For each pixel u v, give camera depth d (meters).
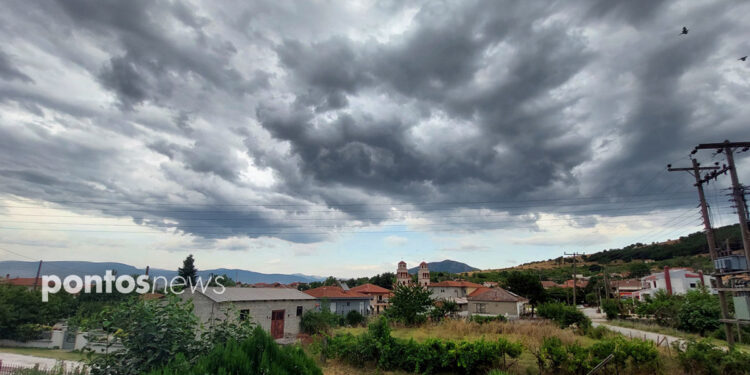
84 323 8.52
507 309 53.62
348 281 110.62
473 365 18.03
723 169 23.34
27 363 22.44
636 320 44.19
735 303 22.42
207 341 9.21
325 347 20.94
